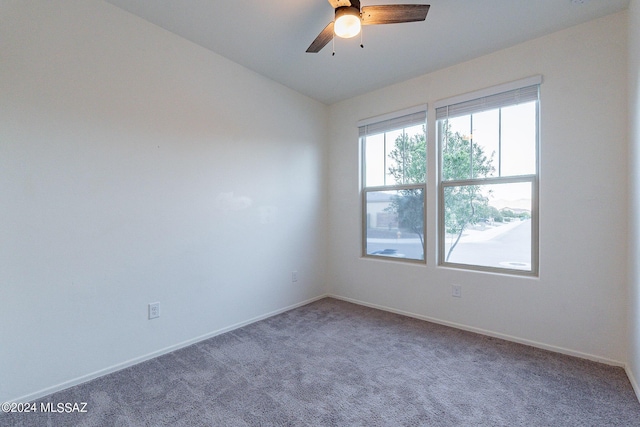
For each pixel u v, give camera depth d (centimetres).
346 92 364
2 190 174
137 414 172
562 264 238
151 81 237
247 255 307
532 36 247
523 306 257
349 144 383
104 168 213
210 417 169
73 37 199
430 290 313
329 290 407
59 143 193
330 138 403
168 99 247
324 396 188
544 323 247
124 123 222
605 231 221
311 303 376
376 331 287
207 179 274
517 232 267
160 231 242
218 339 271
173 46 250
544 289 247
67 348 197
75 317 200
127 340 224
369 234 372
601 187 222
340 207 393
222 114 285
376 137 364
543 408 175
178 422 165
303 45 266
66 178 196
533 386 196
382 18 185
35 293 185
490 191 282
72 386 198
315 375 211
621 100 214
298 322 312
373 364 226
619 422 164
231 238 293
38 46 185
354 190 378
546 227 245
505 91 264
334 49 269
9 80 176
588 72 227
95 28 208
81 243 203
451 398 185
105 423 164
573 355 234
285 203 348
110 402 182
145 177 233
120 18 220
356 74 317
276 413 173
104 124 212
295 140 361
